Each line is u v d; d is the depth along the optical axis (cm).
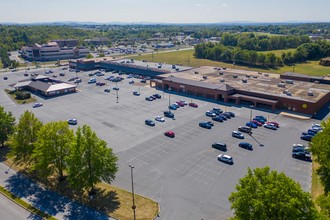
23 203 5500
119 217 5056
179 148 7725
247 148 7675
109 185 6050
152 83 15225
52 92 13238
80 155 5334
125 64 18638
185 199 5559
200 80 13975
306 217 3434
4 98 13025
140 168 6694
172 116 10162
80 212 5222
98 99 12556
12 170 6744
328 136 5919
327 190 5569
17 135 6581
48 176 6272
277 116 10200
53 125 5959
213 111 10650
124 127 9275
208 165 6819
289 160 7044
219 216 5078
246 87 12512
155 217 5066
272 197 3534
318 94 11319
